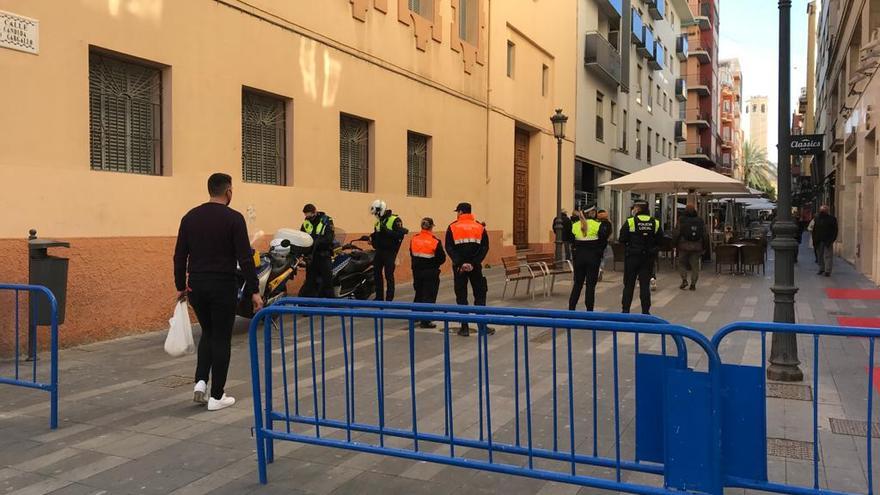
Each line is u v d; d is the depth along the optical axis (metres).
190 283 5.31
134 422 5.07
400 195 13.98
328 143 11.76
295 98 10.98
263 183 10.59
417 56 14.48
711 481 3.03
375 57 13.03
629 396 5.69
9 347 7.16
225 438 4.71
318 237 9.68
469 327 8.72
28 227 7.24
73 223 7.68
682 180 14.84
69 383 6.20
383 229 10.34
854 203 20.83
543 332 8.60
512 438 4.67
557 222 16.42
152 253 8.59
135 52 8.32
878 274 13.87
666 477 3.13
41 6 7.29
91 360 7.12
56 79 7.46
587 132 25.89
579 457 3.39
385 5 13.28
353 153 12.90
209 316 5.46
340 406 5.46
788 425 4.84
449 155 15.93
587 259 9.96
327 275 9.74
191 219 5.36
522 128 20.86
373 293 11.99
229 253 5.34
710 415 3.03
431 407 5.43
